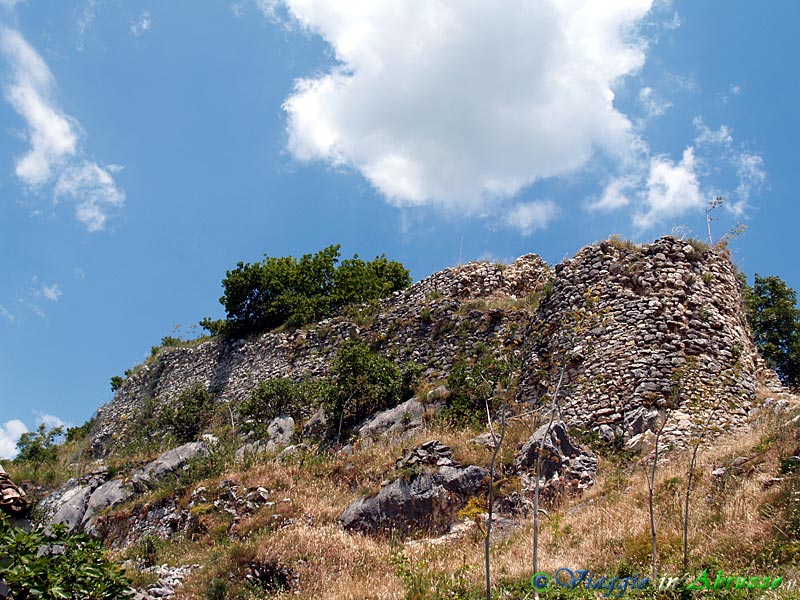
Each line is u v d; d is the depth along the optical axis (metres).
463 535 15.61
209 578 14.64
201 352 37.12
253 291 37.47
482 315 25.86
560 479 16.50
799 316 28.70
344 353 25.97
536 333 16.86
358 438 22.64
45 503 25.78
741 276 23.89
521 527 15.26
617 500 14.80
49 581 9.16
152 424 34.06
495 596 11.29
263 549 15.13
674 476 14.91
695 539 12.12
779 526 11.46
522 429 18.92
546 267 29.19
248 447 24.89
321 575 14.27
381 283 38.41
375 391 24.64
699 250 21.70
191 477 22.67
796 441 13.91
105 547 21.50
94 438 37.62
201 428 31.11
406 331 28.03
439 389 23.31
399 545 15.58
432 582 12.63
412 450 18.80
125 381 40.81
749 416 18.23
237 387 32.78
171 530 20.48
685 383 18.50
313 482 20.03
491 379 22.19
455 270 28.72
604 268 21.80
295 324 33.88
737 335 20.45
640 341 19.61
